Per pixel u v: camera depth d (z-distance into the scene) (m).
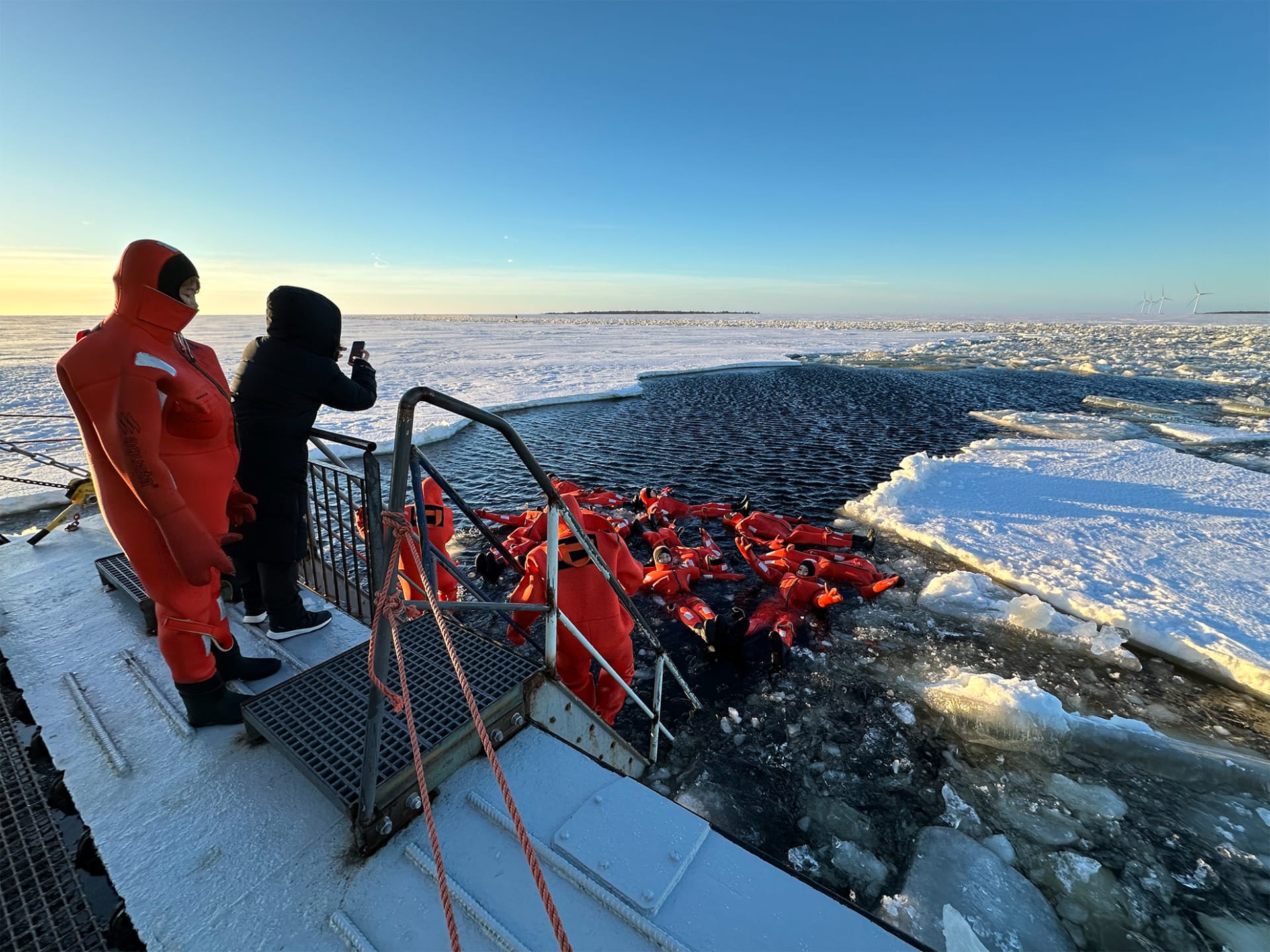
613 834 1.77
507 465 13.69
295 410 2.67
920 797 3.89
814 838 3.57
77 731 2.33
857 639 5.82
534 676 2.39
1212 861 3.44
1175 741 4.30
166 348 1.88
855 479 12.65
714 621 5.41
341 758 2.00
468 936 1.53
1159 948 2.95
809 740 4.38
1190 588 6.85
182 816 1.93
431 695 2.24
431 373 32.75
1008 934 2.97
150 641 2.97
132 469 1.73
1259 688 5.10
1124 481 11.48
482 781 2.03
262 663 2.66
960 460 13.30
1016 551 8.01
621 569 3.88
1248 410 20.81
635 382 29.25
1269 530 8.80
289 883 1.70
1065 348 53.81
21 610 3.28
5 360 36.31
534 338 75.75
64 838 1.93
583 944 1.49
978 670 5.35
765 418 20.03
